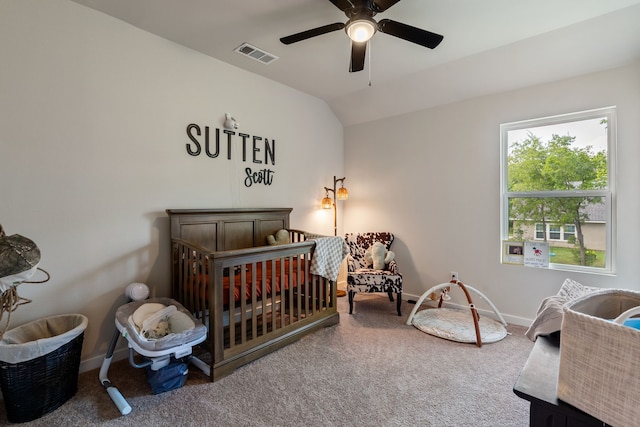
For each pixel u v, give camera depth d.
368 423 1.71
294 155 3.88
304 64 3.15
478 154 3.38
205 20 2.40
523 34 2.55
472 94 3.36
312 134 4.11
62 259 2.18
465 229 3.48
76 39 2.21
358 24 1.90
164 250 2.70
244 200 3.32
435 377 2.16
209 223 2.93
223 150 3.13
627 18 2.26
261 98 3.46
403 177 3.98
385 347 2.62
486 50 2.83
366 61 3.06
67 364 1.89
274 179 3.65
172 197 2.75
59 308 2.17
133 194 2.51
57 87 2.14
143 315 2.14
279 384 2.08
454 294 3.58
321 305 3.00
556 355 1.23
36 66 2.06
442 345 2.65
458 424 1.70
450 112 3.57
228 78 3.15
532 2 2.13
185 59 2.81
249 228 3.27
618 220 2.62
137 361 2.43
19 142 2.01
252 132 3.39
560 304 1.49
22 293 2.03
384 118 4.15
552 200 3.02
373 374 2.20
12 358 1.66
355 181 4.47
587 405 0.84
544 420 0.92
